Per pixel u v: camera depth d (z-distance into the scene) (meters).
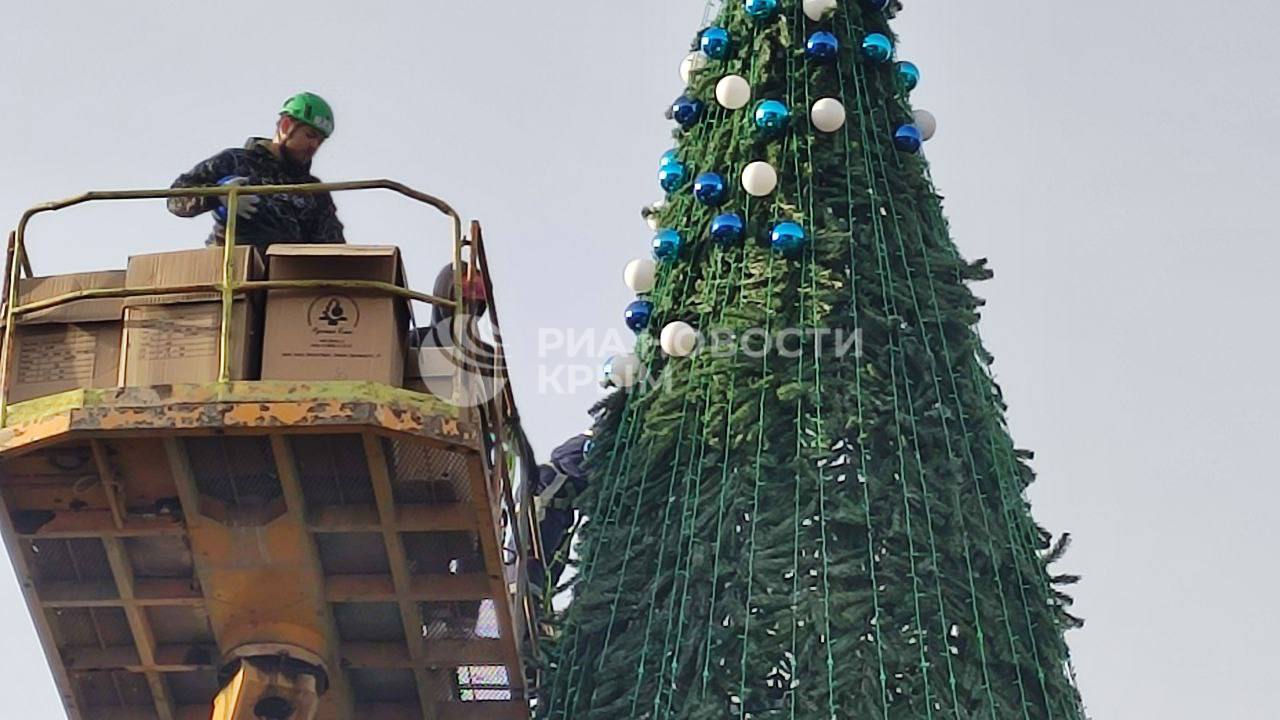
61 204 17.41
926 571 17.34
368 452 16.69
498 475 17.59
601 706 17.52
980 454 18.28
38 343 17.03
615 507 18.83
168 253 17.02
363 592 17.53
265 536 17.19
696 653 17.23
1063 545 18.22
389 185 17.41
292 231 18.00
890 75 20.55
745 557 17.53
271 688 17.42
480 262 18.05
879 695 16.67
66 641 18.19
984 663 17.02
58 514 17.41
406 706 18.39
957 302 19.05
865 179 19.61
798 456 17.98
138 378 16.69
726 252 19.58
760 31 20.56
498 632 17.92
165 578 17.75
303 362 16.67
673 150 20.53
